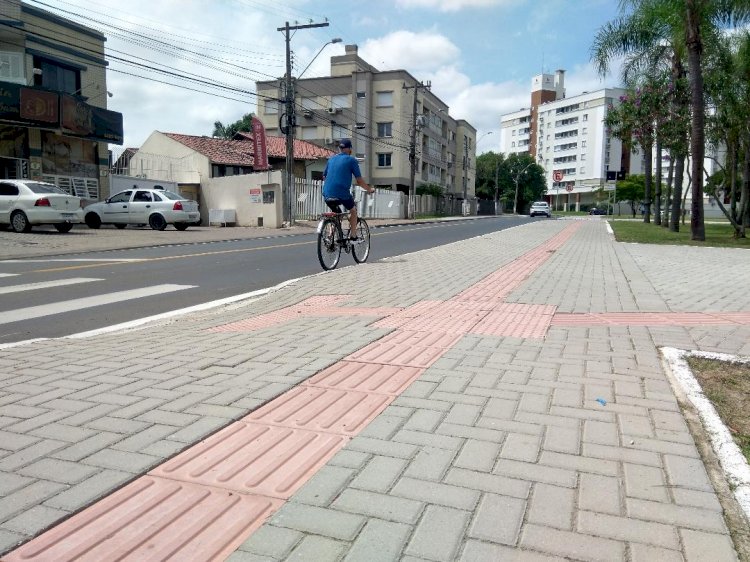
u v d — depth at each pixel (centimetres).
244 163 3709
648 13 2008
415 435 314
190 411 350
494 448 298
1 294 833
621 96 2564
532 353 476
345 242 1079
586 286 857
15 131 2238
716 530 229
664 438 311
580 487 260
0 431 323
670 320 611
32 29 2303
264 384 398
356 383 401
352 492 256
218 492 258
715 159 2562
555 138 11381
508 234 2280
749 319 618
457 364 445
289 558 212
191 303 789
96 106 2573
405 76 5712
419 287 841
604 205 9312
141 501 251
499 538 224
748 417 348
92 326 650
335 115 5794
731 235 2230
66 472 275
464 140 7994
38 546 220
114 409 354
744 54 1916
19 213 1845
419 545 219
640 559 212
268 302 751
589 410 350
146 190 2361
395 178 5762
